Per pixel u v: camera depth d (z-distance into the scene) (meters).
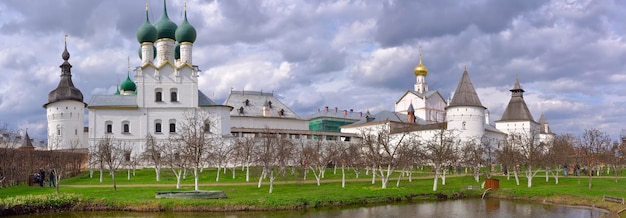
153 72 116.38
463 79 137.88
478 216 55.12
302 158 94.81
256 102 152.50
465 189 73.12
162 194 59.88
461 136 132.75
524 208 60.62
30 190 68.38
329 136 144.75
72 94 134.12
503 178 94.56
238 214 55.41
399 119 160.88
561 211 58.53
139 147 113.69
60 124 132.38
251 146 96.75
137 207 56.88
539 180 90.19
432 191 70.25
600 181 85.12
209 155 91.44
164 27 121.12
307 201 60.47
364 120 168.00
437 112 190.38
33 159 83.44
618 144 110.50
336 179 89.06
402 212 57.34
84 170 103.12
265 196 62.03
